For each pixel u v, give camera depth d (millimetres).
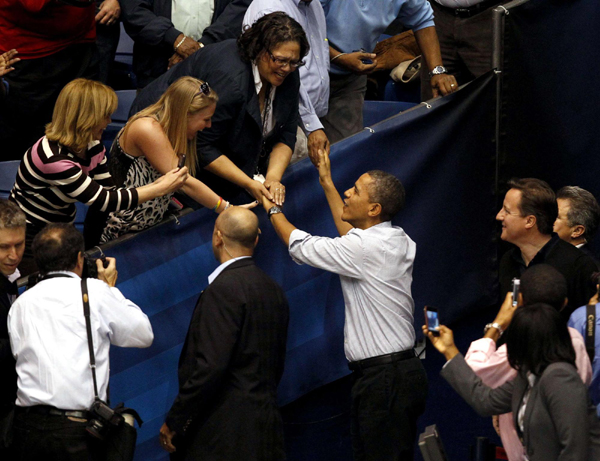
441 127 15711
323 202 14742
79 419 10992
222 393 11852
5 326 11375
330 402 15789
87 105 11922
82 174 12094
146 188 12266
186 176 12539
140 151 12711
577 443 9141
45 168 11992
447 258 16078
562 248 12586
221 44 13664
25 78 16203
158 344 13625
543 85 16125
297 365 14750
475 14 17609
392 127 15227
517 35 16031
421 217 15734
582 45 15820
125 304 11578
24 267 12711
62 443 10867
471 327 16844
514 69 16172
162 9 17375
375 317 12891
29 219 12578
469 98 15945
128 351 13430
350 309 13117
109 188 12695
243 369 11906
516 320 9625
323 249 12797
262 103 13906
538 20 15914
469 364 10656
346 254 12688
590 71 15875
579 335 10281
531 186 12828
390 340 12938
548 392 9320
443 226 15984
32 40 16078
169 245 13578
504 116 16312
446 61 18312
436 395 16531
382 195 12719
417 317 15828
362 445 13258
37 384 10961
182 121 12477
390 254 12766
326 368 15008
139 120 12461
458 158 15984
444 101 15727
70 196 12172
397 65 21562
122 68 20594
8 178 16578
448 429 16578
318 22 15992
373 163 15133
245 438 11727
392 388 12820
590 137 16094
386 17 17344
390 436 12820
